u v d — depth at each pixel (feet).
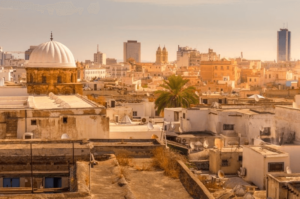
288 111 157.17
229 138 178.40
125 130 155.94
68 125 137.59
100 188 67.67
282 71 572.92
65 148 82.58
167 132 191.62
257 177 129.70
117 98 293.84
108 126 139.74
